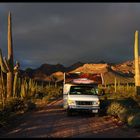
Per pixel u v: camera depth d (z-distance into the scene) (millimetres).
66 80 26000
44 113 24719
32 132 14531
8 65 26891
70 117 21672
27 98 38656
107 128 15906
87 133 14258
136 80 28734
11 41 27297
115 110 21078
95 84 24688
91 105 22328
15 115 22359
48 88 70750
